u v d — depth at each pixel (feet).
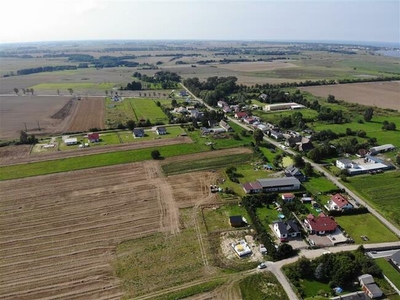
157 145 365.81
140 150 350.84
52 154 341.62
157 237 205.36
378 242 197.88
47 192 262.67
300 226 214.69
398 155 313.32
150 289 163.63
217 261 183.32
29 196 256.73
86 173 296.92
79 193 261.03
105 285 166.91
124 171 301.02
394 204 239.30
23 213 233.35
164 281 168.86
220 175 290.76
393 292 159.53
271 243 192.44
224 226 216.74
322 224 207.62
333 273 167.02
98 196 256.11
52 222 222.28
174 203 245.24
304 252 189.47
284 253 184.14
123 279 170.91
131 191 263.70
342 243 197.26
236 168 304.71
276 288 163.02
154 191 263.29
